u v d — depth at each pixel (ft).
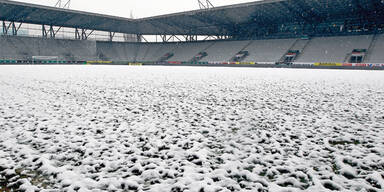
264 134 14.82
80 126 16.25
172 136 14.44
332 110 21.74
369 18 141.28
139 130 15.65
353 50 135.95
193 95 30.50
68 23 187.42
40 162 10.87
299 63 139.13
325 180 9.19
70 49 193.88
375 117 19.13
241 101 26.40
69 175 9.67
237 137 14.56
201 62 177.17
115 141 13.56
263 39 181.68
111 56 214.90
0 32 183.01
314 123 17.38
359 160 10.96
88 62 190.49
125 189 8.82
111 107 22.68
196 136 14.43
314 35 162.81
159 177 9.66
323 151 12.22
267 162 10.97
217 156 11.73
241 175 9.78
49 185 9.13
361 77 62.44
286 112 20.95
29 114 19.36
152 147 12.72
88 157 11.26
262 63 151.43
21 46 171.12
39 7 144.46
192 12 158.10
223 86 40.81
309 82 48.29
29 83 40.93
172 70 101.86
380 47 129.18
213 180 9.42
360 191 8.46
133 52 227.40
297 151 12.34
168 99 27.35
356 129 16.01
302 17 154.20
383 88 37.99
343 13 141.90
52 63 175.32
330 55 140.15
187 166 10.46
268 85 42.63
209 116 19.67
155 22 192.54
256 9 141.79
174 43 227.20
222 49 190.39
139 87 38.60
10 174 9.82
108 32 226.38
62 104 23.67
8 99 25.57
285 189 8.65
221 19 169.17
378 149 12.20
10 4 135.64
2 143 13.00
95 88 36.60
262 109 22.25
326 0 119.55
